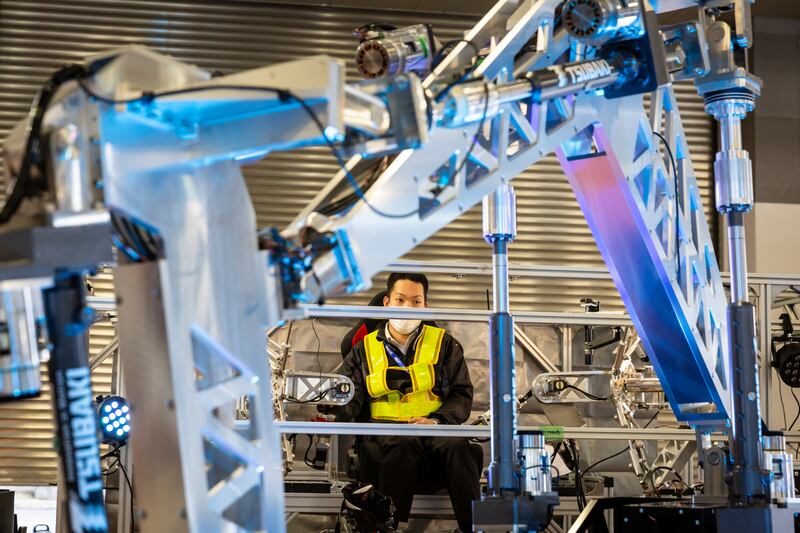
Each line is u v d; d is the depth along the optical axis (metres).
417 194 3.37
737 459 4.39
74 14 9.16
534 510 4.08
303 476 6.02
